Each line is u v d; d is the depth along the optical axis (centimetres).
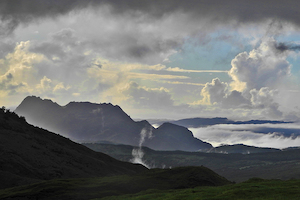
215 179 13825
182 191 7912
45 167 16088
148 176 13388
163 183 12538
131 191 10862
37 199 9412
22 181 12800
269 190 6612
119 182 11556
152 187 11725
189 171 13950
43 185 10681
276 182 7819
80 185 10750
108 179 12031
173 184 12512
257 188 6875
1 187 12300
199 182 12975
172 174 13812
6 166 14400
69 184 10706
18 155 16225
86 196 9669
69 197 9475
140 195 8625
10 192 10356
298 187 6762
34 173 14825
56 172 15762
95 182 11331
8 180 12862
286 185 7250
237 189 6944
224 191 6962
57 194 9750
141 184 11875
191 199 6500
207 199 6322
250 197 6225
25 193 9869
